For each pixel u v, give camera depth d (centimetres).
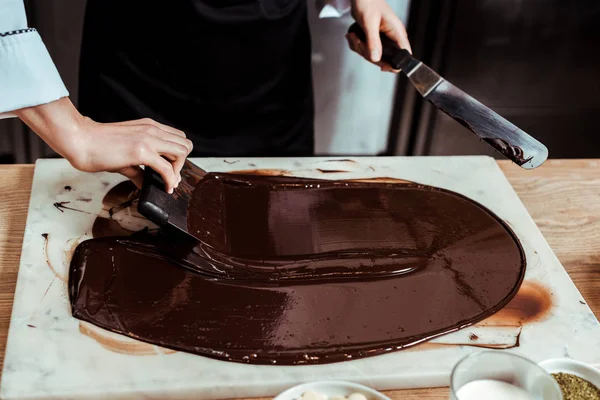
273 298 98
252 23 147
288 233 110
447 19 218
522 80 233
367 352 90
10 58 90
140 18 144
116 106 155
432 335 94
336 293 100
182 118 158
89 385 84
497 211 120
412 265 106
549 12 220
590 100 239
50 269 101
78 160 98
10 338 89
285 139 167
